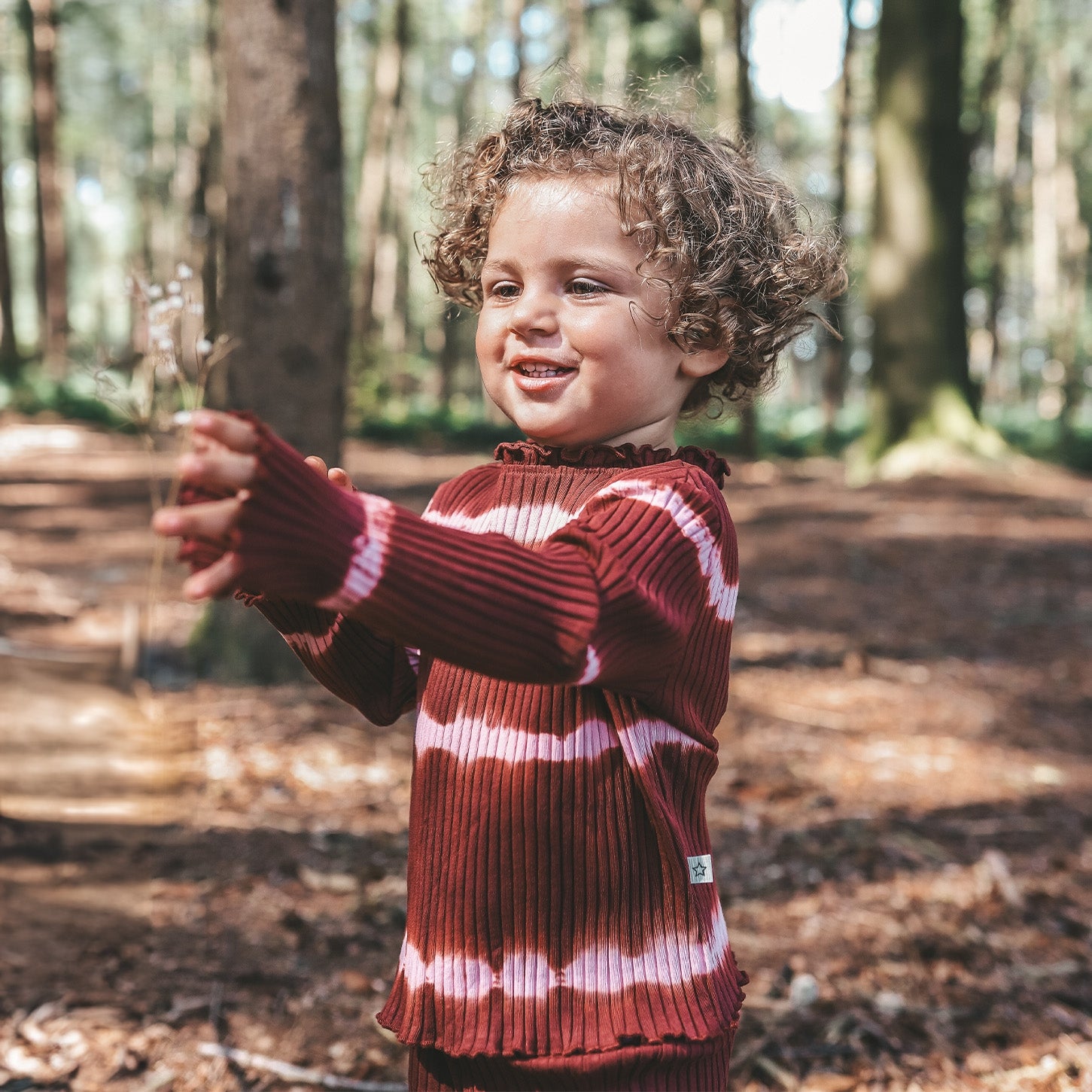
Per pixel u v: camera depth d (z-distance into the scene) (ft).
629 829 4.02
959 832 13.20
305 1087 7.83
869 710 18.03
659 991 4.00
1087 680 20.34
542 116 4.34
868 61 86.33
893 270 43.96
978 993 9.50
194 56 97.14
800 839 12.71
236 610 16.62
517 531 4.15
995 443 43.91
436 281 5.22
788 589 26.84
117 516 35.12
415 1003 4.16
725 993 4.16
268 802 12.70
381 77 75.77
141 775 12.77
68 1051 8.03
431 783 4.21
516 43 65.41
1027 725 17.80
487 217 4.42
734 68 50.19
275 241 15.51
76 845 11.19
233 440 2.81
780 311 4.55
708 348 4.32
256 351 15.61
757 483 45.39
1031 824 13.57
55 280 78.33
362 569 2.95
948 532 33.17
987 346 101.35
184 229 103.45
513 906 4.03
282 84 15.33
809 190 5.24
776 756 15.64
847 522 35.12
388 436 61.93
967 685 19.75
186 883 10.71
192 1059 8.05
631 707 3.97
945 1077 8.32
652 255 4.04
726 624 4.19
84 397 63.72
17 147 133.49
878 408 44.39
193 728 14.60
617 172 4.07
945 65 43.21
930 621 24.09
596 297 4.05
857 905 11.09
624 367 4.08
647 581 3.56
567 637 3.17
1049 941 10.46
